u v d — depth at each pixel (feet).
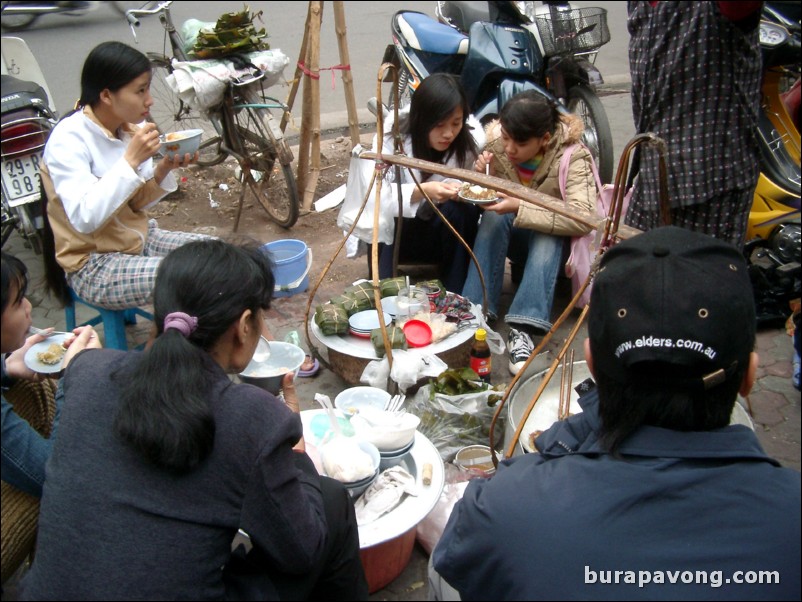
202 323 5.03
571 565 3.45
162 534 4.58
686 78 8.73
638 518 3.44
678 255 3.52
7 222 12.32
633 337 3.42
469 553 3.80
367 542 6.13
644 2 9.07
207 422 4.55
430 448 7.28
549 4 14.37
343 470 6.57
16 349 6.63
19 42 13.38
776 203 10.70
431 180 10.60
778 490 3.40
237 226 13.78
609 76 21.04
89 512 4.61
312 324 9.93
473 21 16.35
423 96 9.87
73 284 9.30
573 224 9.95
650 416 3.54
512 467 3.99
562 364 8.33
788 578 3.30
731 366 3.41
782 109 11.66
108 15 26.66
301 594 5.29
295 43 23.72
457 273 11.01
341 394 7.95
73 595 4.55
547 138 10.03
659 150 5.93
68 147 8.78
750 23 8.43
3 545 5.70
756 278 10.51
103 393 4.86
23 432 5.55
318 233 13.75
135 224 9.59
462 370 8.66
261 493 4.73
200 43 12.93
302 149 14.07
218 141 14.05
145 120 10.48
